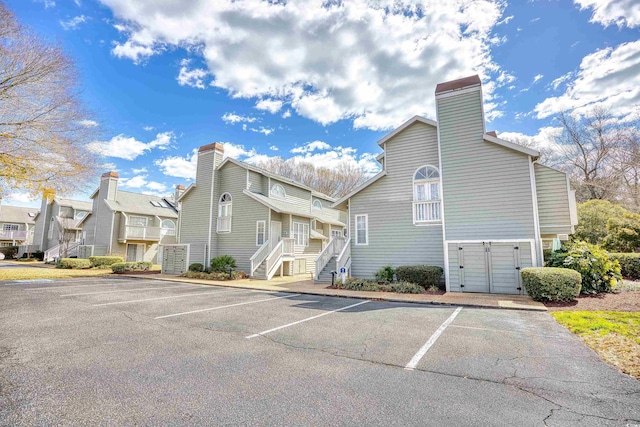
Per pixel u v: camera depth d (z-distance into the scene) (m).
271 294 10.05
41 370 3.51
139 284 12.59
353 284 10.77
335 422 2.45
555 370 3.60
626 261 11.96
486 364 3.80
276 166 38.91
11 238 38.06
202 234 17.73
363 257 12.43
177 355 4.06
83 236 27.52
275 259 15.87
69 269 19.41
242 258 16.78
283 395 2.93
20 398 2.82
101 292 10.05
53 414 2.54
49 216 31.88
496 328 5.54
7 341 4.63
